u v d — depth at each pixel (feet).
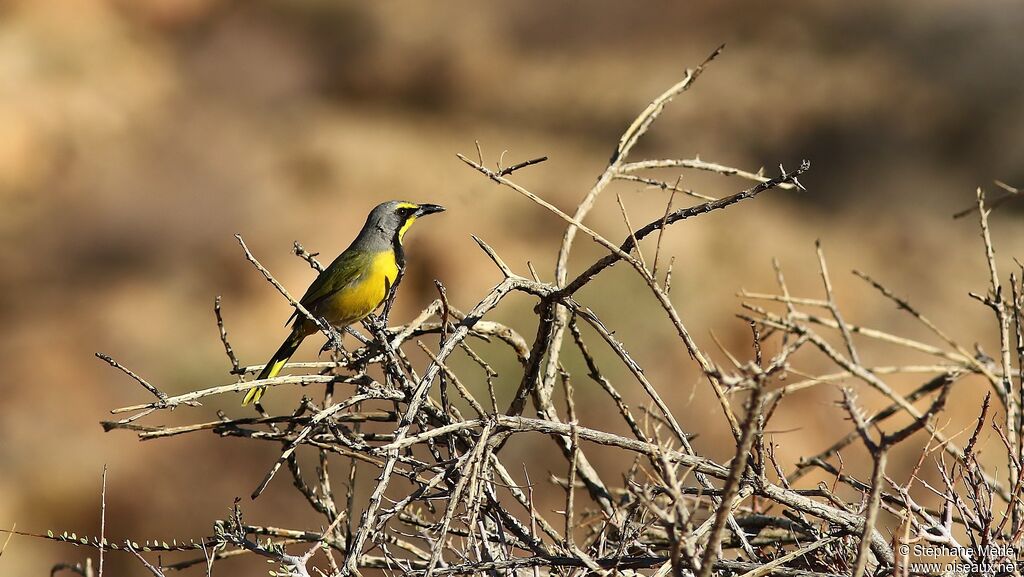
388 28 109.81
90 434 57.62
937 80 95.66
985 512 13.47
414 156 97.25
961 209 88.33
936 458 16.19
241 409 52.95
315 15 110.93
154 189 87.71
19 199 90.27
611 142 98.27
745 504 18.99
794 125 95.86
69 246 84.74
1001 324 14.92
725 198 14.17
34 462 53.72
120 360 69.56
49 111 95.91
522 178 86.02
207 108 101.91
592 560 13.14
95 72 102.89
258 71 106.01
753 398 10.35
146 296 79.30
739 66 102.27
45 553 47.73
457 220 76.64
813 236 83.10
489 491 14.70
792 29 104.63
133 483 51.21
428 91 108.06
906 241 82.74
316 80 107.65
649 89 101.91
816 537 14.26
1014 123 92.32
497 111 105.50
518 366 51.55
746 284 72.02
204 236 85.97
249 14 111.24
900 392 54.39
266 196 89.61
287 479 41.42
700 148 95.66
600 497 17.04
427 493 15.30
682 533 11.19
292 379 14.65
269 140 98.78
